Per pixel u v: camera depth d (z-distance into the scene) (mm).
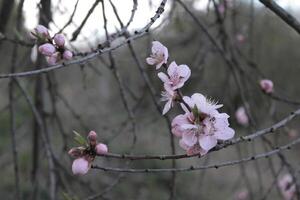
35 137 1161
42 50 556
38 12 937
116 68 863
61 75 1806
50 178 1031
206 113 503
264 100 1146
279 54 2283
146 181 2311
